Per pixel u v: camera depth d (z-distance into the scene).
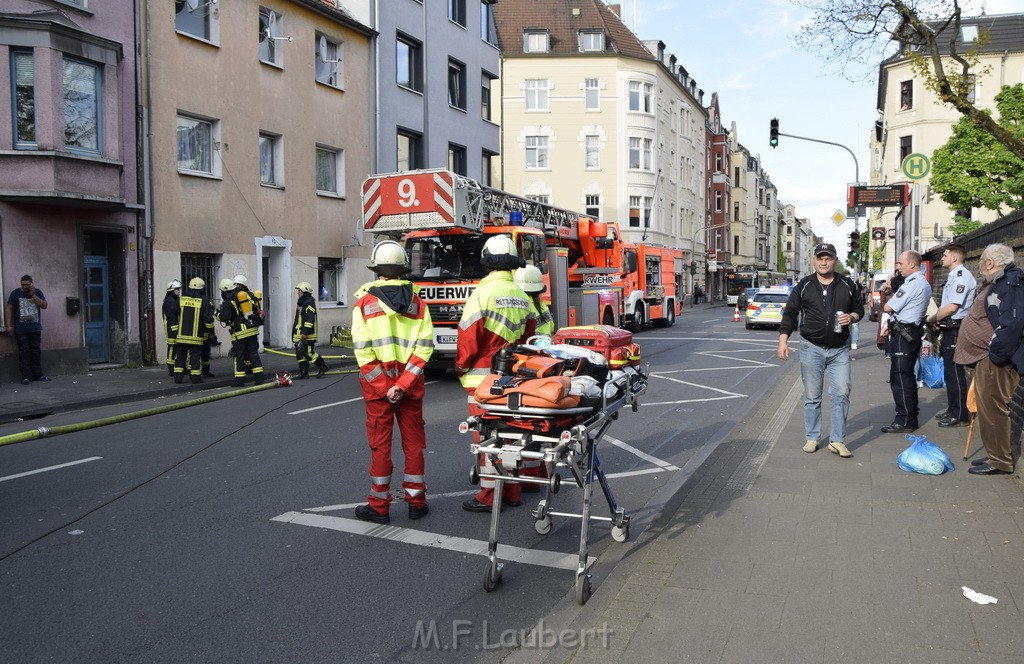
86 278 15.32
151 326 16.27
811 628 3.74
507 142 47.91
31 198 13.66
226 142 18.19
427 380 13.87
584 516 4.32
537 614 4.20
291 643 3.88
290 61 20.19
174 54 16.78
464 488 6.71
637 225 49.47
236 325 13.29
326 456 7.92
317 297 21.38
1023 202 21.77
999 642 3.56
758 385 13.06
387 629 4.03
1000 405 6.32
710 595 4.16
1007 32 42.00
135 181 15.90
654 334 25.94
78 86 14.62
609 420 4.83
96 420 9.78
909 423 8.23
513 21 48.94
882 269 51.47
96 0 15.05
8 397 11.90
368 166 23.34
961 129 22.12
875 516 5.39
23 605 4.34
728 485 6.27
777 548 4.82
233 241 18.41
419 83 26.06
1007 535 4.95
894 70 43.97
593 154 48.28
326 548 5.23
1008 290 6.14
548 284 14.11
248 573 4.79
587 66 47.84
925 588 4.16
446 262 12.99
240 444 8.52
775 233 116.25
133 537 5.47
